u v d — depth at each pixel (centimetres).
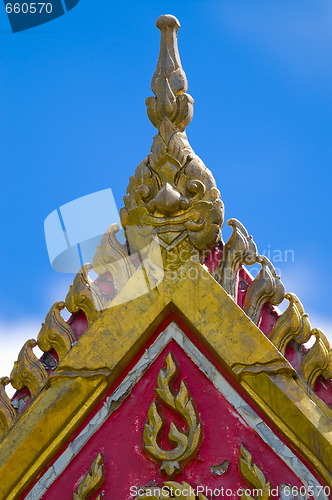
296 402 568
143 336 595
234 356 580
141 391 591
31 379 596
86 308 607
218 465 568
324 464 557
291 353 586
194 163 620
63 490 578
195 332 592
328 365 575
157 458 570
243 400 580
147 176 622
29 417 586
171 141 625
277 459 565
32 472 579
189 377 588
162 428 578
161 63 648
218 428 575
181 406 576
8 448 582
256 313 593
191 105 638
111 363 589
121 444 582
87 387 588
